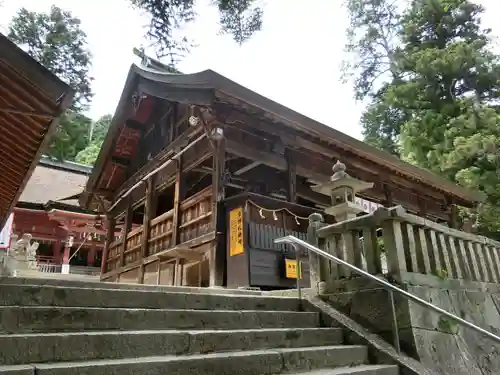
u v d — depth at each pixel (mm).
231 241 8547
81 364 2652
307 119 9133
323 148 10562
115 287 4344
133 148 15156
